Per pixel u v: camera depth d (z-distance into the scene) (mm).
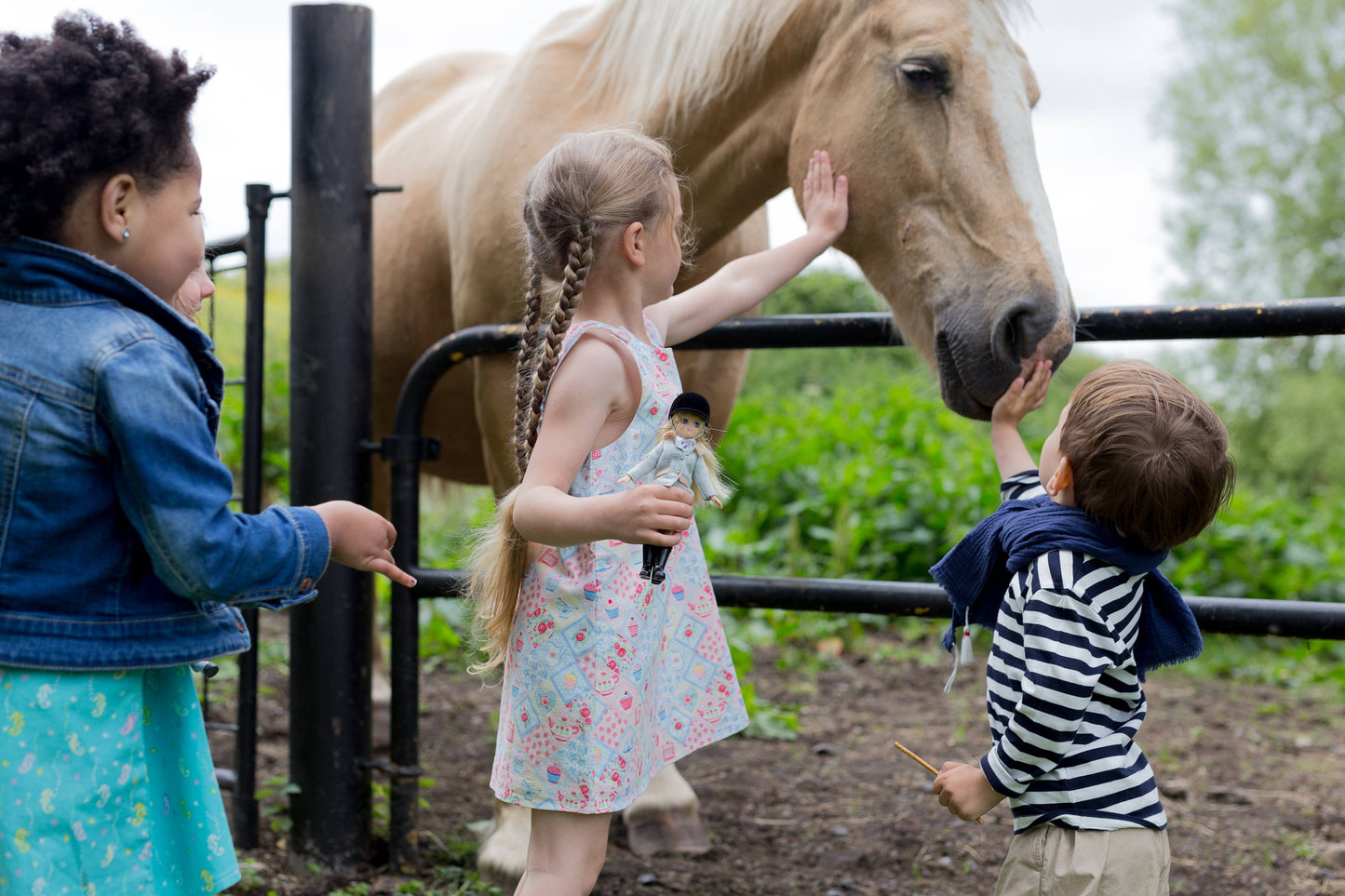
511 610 1488
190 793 1333
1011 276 1844
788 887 2375
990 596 1560
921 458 6234
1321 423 15945
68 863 1191
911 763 3299
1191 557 5273
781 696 4082
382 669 3492
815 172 2055
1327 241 17516
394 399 3271
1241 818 2924
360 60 2389
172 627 1269
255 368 2496
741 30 2217
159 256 1269
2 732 1176
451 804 2848
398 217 3104
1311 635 1798
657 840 2553
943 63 1929
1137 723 1450
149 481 1167
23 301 1202
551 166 1429
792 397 9570
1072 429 1429
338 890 2268
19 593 1184
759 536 5676
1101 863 1376
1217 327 1882
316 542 1290
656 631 1489
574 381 1357
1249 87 18203
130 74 1214
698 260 2484
